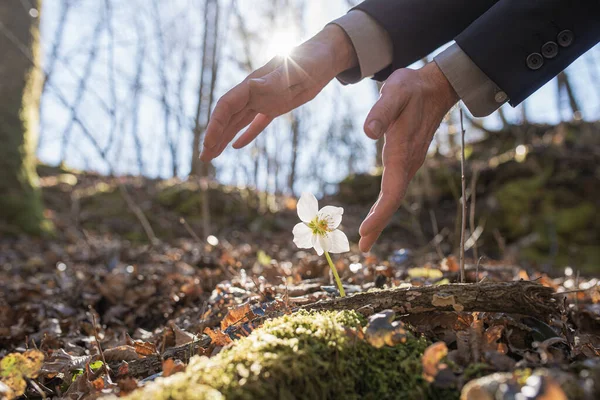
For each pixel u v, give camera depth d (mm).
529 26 499
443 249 2291
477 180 2893
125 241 2594
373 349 427
